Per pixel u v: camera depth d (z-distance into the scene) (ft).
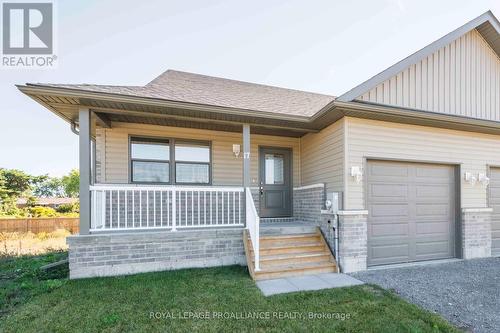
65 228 41.29
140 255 16.22
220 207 23.06
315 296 12.92
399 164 20.07
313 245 18.65
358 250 17.92
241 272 16.21
